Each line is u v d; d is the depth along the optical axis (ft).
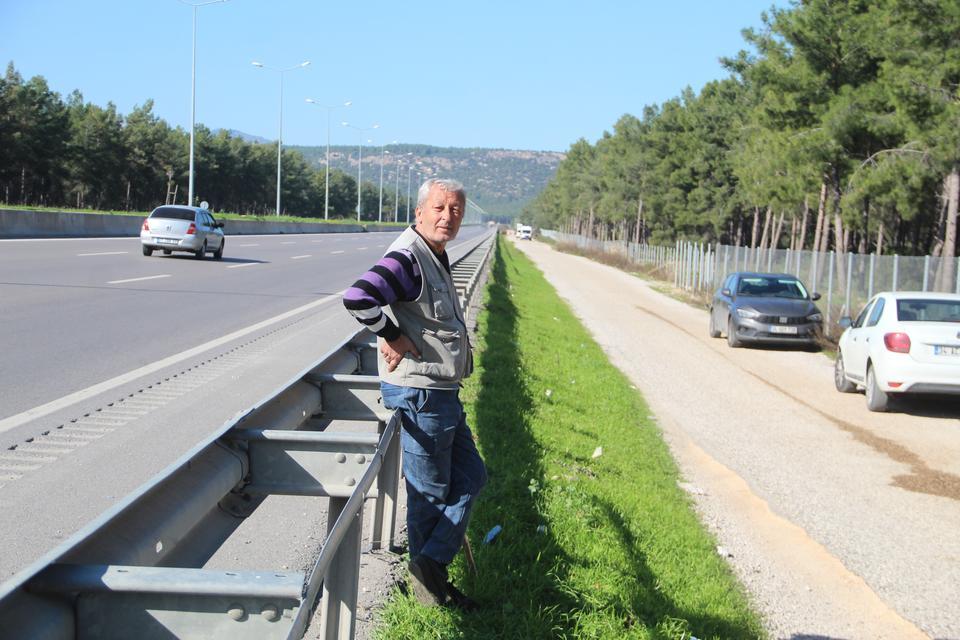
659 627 15.21
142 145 310.04
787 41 97.71
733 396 46.52
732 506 26.35
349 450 11.69
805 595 19.49
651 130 242.78
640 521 21.84
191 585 7.10
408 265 12.81
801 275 91.40
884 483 29.86
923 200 94.12
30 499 17.21
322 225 243.60
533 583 15.74
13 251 81.71
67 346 35.65
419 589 13.42
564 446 28.25
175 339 39.45
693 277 131.44
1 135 240.73
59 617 6.83
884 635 17.61
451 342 13.30
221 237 95.76
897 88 73.46
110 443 21.66
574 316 85.20
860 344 45.11
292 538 16.61
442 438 13.34
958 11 67.15
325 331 44.52
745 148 142.51
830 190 111.24
